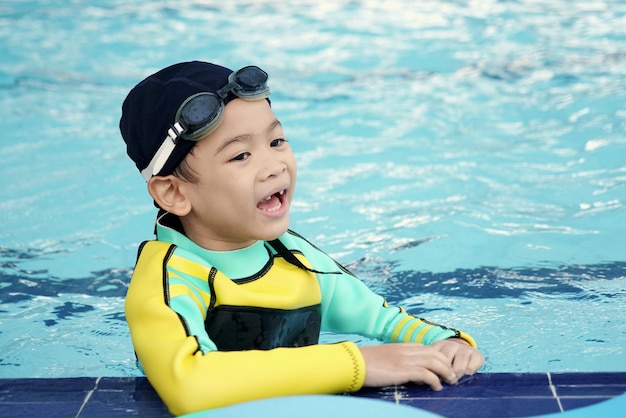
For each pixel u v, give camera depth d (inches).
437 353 109.0
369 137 243.8
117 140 242.7
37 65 312.0
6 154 233.1
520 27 345.4
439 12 368.5
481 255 170.9
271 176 109.6
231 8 381.7
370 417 88.4
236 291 112.2
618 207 192.1
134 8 381.4
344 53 322.0
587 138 234.4
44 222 192.5
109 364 130.6
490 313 143.7
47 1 391.9
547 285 155.8
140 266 114.0
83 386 109.3
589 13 360.8
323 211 196.2
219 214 110.7
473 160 223.6
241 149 108.6
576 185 205.2
